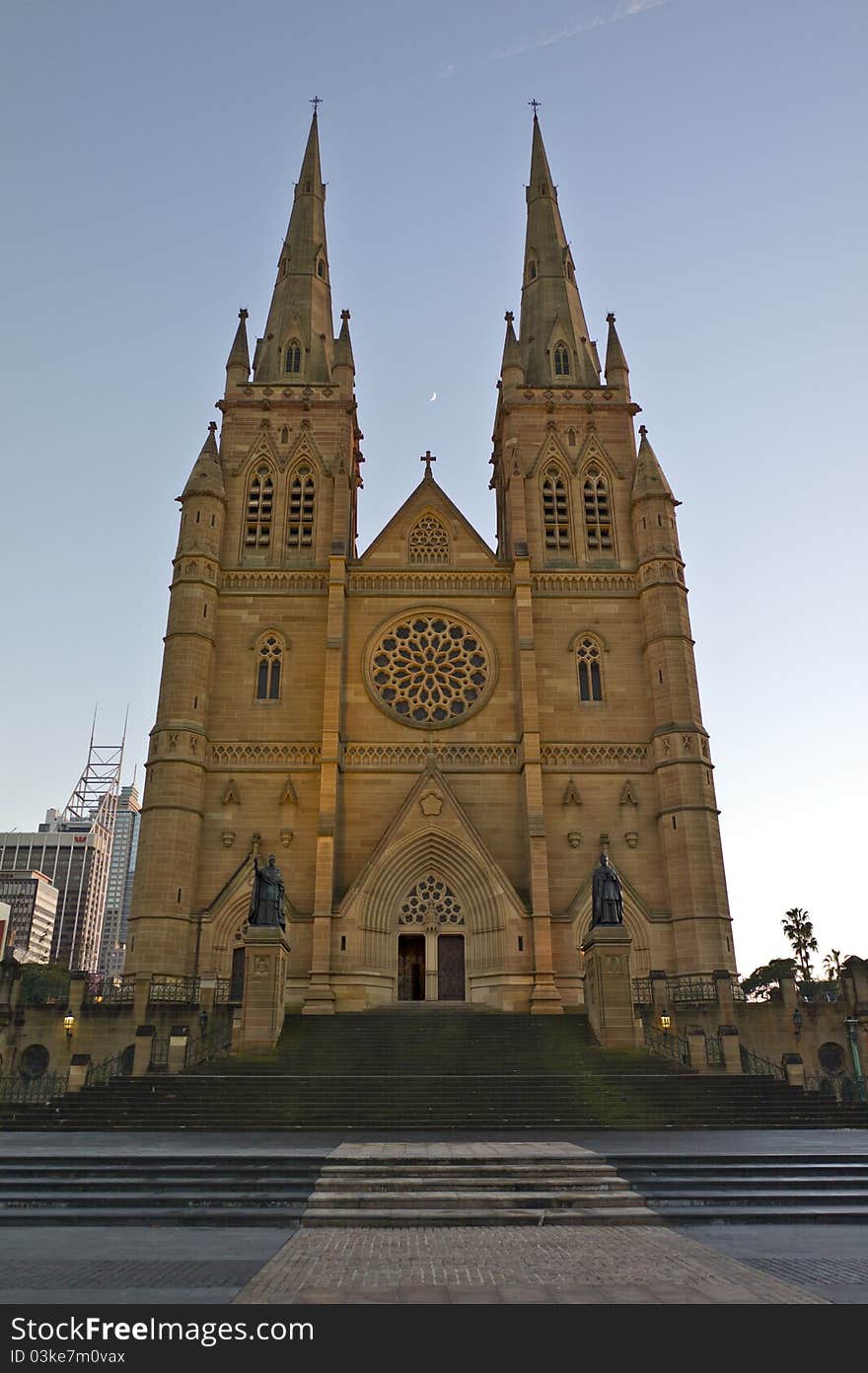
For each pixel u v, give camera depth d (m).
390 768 48.97
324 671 50.84
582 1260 13.98
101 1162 20.30
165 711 48.12
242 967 45.03
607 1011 36.28
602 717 50.34
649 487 54.44
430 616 52.75
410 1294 12.12
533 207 67.69
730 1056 34.19
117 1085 31.22
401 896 46.84
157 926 43.75
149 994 39.66
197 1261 13.98
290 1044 36.22
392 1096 30.20
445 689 51.31
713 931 44.34
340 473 55.12
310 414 57.38
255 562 53.53
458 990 45.72
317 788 48.28
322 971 42.94
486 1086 31.22
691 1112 29.17
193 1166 20.02
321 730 49.50
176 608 50.38
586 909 46.06
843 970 40.53
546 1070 33.25
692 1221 16.91
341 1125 27.88
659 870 47.16
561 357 60.66
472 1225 16.75
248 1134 26.20
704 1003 39.88
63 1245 15.14
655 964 45.06
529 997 43.34
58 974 115.38
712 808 47.09
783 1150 21.53
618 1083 31.55
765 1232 16.08
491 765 49.25
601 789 48.72
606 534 55.41
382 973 44.84
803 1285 12.41
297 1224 16.80
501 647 51.97
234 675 50.56
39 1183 18.91
